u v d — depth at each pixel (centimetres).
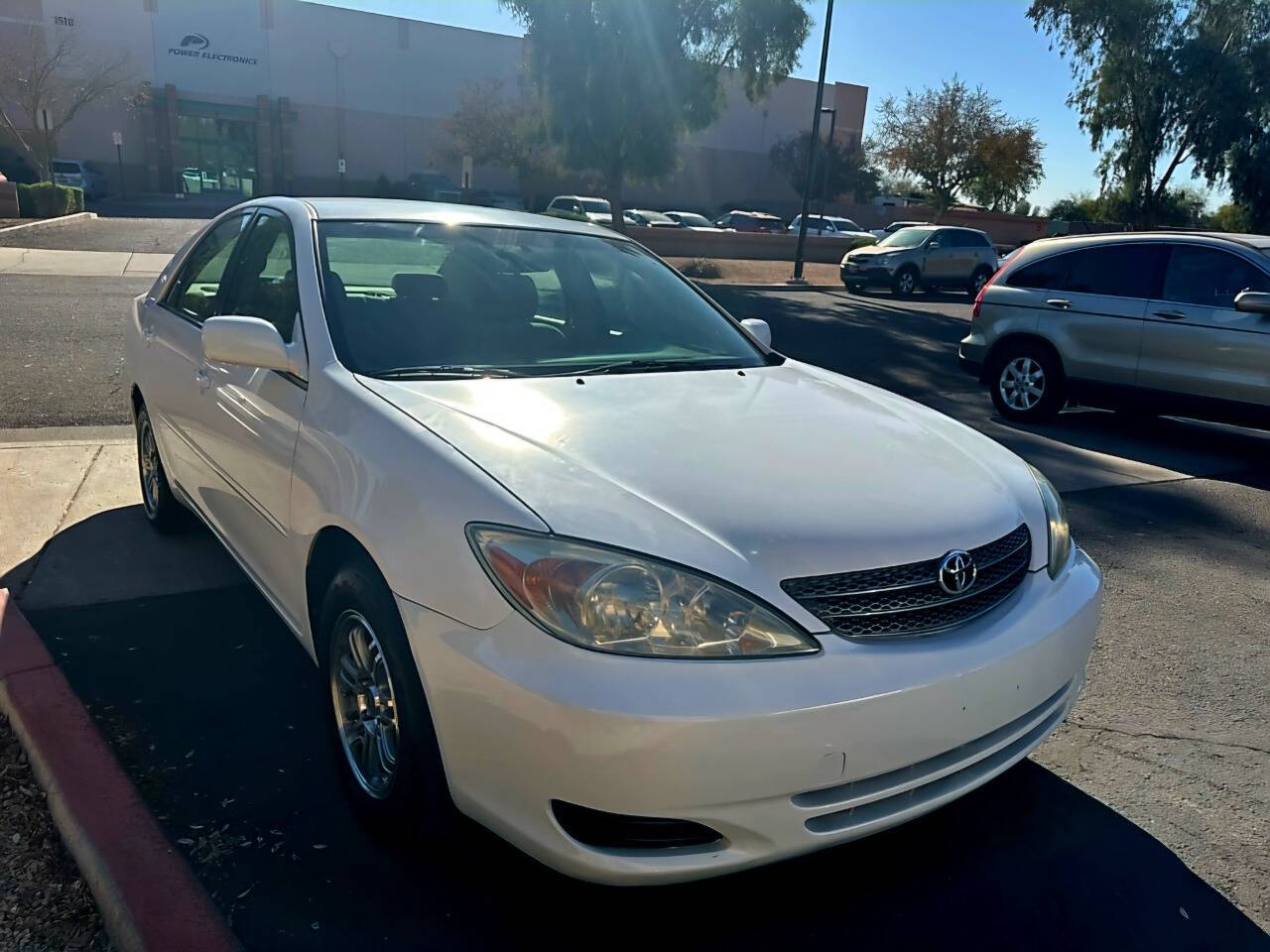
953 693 225
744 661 206
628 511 222
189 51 4259
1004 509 262
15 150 3716
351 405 274
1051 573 271
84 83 3753
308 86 4509
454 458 237
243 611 392
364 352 301
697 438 267
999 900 256
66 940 222
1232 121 3406
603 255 400
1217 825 293
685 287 416
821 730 208
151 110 4200
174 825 262
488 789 217
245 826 264
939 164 4022
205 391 363
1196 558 534
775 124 5588
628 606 205
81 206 2728
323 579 282
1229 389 755
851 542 226
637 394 303
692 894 252
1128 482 689
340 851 257
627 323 374
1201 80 3409
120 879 233
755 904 250
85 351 897
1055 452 773
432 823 240
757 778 205
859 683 213
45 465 556
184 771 286
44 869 245
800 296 2158
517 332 338
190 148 4356
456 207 400
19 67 3497
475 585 215
